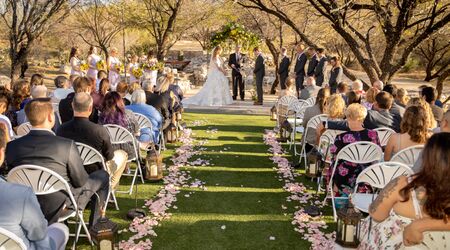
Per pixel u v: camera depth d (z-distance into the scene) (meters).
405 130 3.93
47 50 29.52
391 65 9.27
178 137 8.00
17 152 3.05
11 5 11.87
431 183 2.00
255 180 5.63
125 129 4.68
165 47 17.88
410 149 3.70
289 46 18.81
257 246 3.80
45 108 3.08
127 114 5.02
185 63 23.84
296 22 14.74
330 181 4.32
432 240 2.10
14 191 2.21
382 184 3.50
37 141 3.07
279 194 5.12
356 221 3.29
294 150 6.82
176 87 8.52
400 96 6.26
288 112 8.10
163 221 4.27
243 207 4.69
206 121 9.74
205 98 12.37
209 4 18.22
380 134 4.86
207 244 3.81
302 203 4.84
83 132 3.85
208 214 4.48
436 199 1.98
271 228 4.18
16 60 11.94
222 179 5.64
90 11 19.11
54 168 3.05
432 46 16.19
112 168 4.32
